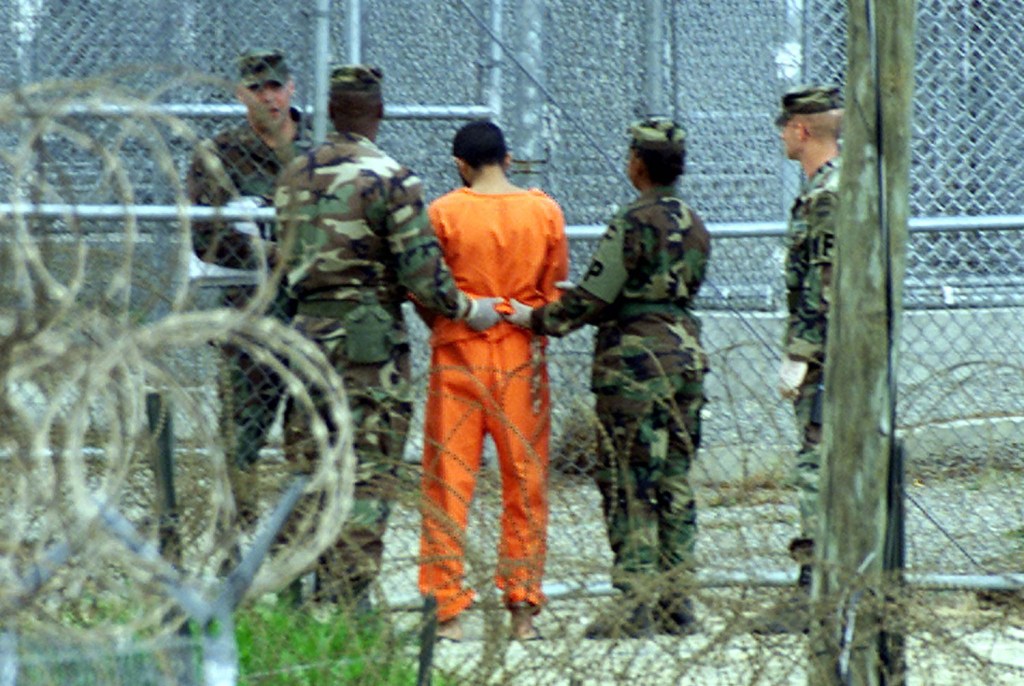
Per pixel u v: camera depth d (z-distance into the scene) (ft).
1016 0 109.81
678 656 52.49
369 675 53.88
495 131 80.23
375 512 68.80
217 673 34.96
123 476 35.32
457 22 106.73
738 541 68.03
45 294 35.45
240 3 89.97
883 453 55.36
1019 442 98.94
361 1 102.17
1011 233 110.11
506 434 67.72
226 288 78.95
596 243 106.73
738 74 111.65
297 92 89.92
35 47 93.45
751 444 78.38
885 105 54.39
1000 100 110.42
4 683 35.70
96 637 35.42
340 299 74.79
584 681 52.49
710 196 112.68
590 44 109.19
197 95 89.71
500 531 73.77
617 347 78.23
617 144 109.09
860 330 55.16
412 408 76.18
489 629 54.44
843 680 51.08
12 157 34.94
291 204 36.63
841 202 55.31
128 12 92.17
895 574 54.03
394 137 107.34
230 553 52.37
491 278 78.33
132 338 34.35
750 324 105.09
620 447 77.46
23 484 35.42
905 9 54.08
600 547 78.69
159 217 74.59
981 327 110.22
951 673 60.85
